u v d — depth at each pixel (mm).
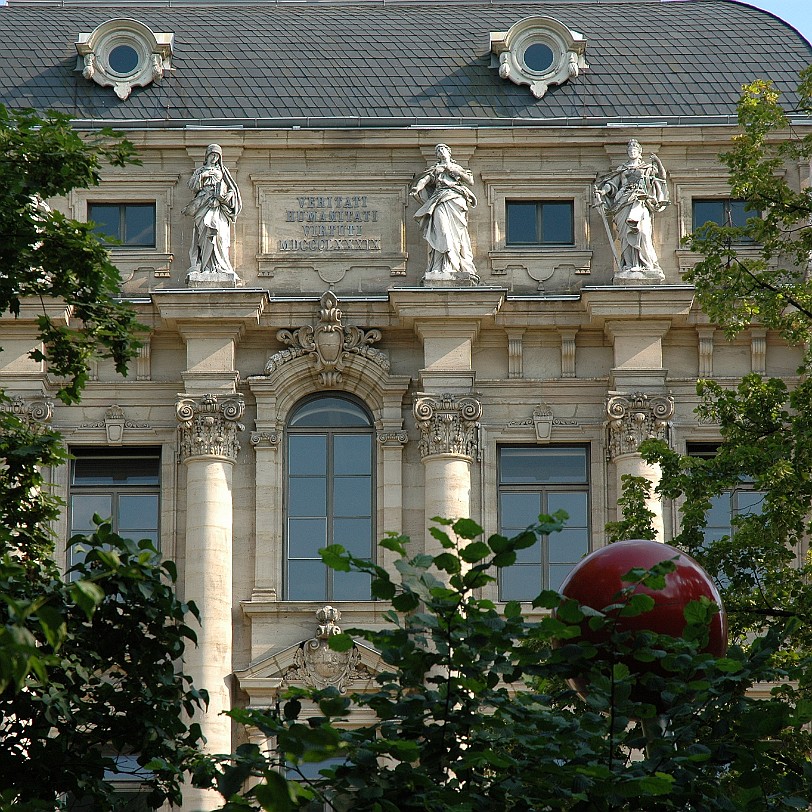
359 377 86312
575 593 38906
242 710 38594
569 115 89812
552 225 88500
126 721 48938
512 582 84750
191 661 82625
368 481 86125
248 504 85250
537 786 38188
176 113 89625
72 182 57438
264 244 88000
